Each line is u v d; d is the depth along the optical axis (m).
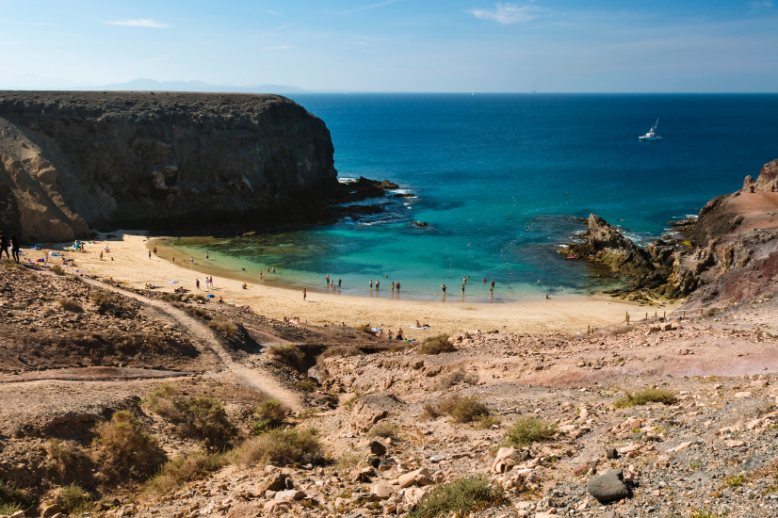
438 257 67.19
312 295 52.53
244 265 62.91
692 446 7.73
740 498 5.84
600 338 22.28
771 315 21.62
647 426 9.51
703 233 60.81
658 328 21.22
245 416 18.25
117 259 60.09
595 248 66.44
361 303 50.22
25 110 77.81
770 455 6.61
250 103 91.75
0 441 12.17
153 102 87.38
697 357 15.40
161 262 61.12
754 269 29.98
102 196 75.94
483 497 7.75
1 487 10.92
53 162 72.00
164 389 18.33
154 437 14.83
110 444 13.55
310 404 20.89
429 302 51.28
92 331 21.67
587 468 8.08
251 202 82.50
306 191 93.56
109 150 77.06
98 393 16.62
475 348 23.67
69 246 63.41
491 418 12.84
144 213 77.38
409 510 8.02
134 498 12.07
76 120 77.81
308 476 10.85
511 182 118.06
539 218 86.12
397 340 36.66
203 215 79.75
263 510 8.75
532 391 15.62
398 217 88.88
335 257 67.19
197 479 12.36
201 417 16.80
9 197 62.47
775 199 58.62
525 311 48.09
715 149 168.00
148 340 23.02
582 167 136.88
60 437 13.24
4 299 22.17
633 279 57.72
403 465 10.68
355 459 11.57
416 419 14.58
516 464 8.98
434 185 115.81
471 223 84.06
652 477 7.07
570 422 11.35
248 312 37.06
